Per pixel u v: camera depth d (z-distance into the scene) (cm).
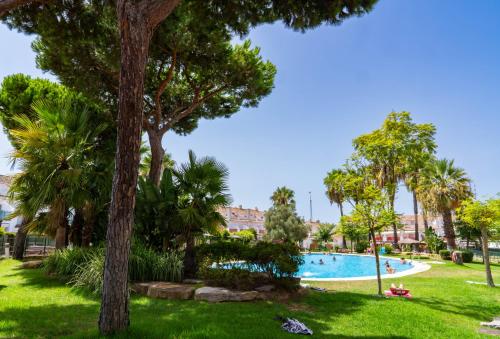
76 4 940
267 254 798
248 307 638
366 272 2164
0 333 450
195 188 1017
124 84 461
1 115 1498
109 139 1523
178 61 1348
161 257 898
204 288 730
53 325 500
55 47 1105
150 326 480
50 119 1052
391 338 510
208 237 1072
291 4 784
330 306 712
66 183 1038
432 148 2964
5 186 2766
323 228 4381
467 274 1528
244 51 1408
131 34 469
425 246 3400
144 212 1056
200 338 438
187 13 986
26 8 907
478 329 624
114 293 429
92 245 1306
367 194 1002
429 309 754
